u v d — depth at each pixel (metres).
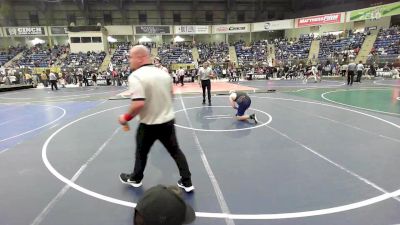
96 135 6.02
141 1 39.28
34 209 3.00
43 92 17.81
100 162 4.36
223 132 5.93
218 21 41.38
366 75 23.02
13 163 4.41
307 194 3.17
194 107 9.30
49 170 4.08
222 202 3.04
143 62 2.91
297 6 38.75
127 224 2.68
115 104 10.80
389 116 7.26
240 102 6.91
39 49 36.34
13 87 19.70
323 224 2.61
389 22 30.81
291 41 36.75
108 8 39.16
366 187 3.31
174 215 1.02
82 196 3.26
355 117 7.21
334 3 33.56
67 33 37.06
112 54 35.03
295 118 7.21
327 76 25.62
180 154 3.23
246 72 27.23
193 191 3.31
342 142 5.08
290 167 3.97
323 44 32.72
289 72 26.56
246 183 3.49
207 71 9.58
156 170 3.92
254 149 4.79
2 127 7.23
